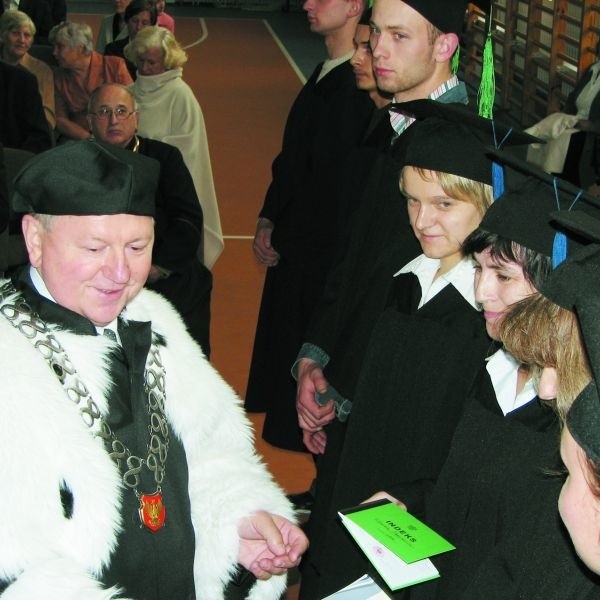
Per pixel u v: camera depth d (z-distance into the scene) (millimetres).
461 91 3191
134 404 2109
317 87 4266
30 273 2076
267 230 4590
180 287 4789
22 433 1888
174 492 2182
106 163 1930
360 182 3820
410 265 2766
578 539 1419
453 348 2549
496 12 12031
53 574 1823
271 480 2414
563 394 1507
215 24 23109
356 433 2738
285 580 2404
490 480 2125
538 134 6816
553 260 2020
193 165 6148
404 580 2010
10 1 12039
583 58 9406
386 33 3105
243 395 5664
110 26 9852
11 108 6562
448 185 2482
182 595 2152
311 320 3496
